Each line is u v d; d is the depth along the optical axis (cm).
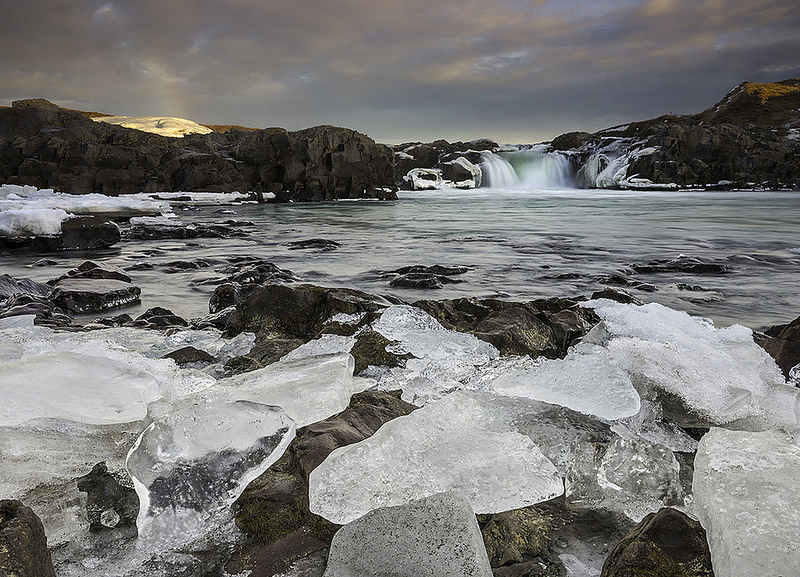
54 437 218
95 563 170
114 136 3328
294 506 192
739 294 881
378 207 2961
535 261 1205
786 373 309
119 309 736
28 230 1315
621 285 938
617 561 157
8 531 140
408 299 832
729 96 8262
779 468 175
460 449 205
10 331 371
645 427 248
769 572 136
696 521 168
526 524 187
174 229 1673
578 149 5556
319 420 243
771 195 3800
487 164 5350
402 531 162
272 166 3431
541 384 261
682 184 4578
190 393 251
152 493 186
